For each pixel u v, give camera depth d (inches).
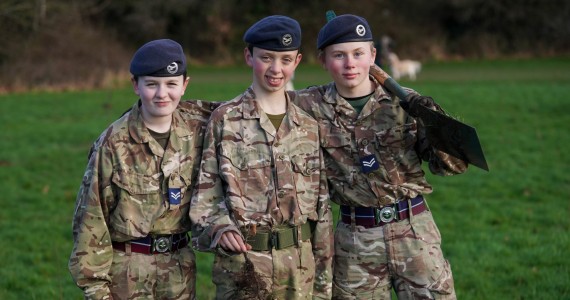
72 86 1259.2
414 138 196.9
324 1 1878.7
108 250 178.9
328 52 191.9
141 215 180.2
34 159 605.0
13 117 861.2
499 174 515.5
